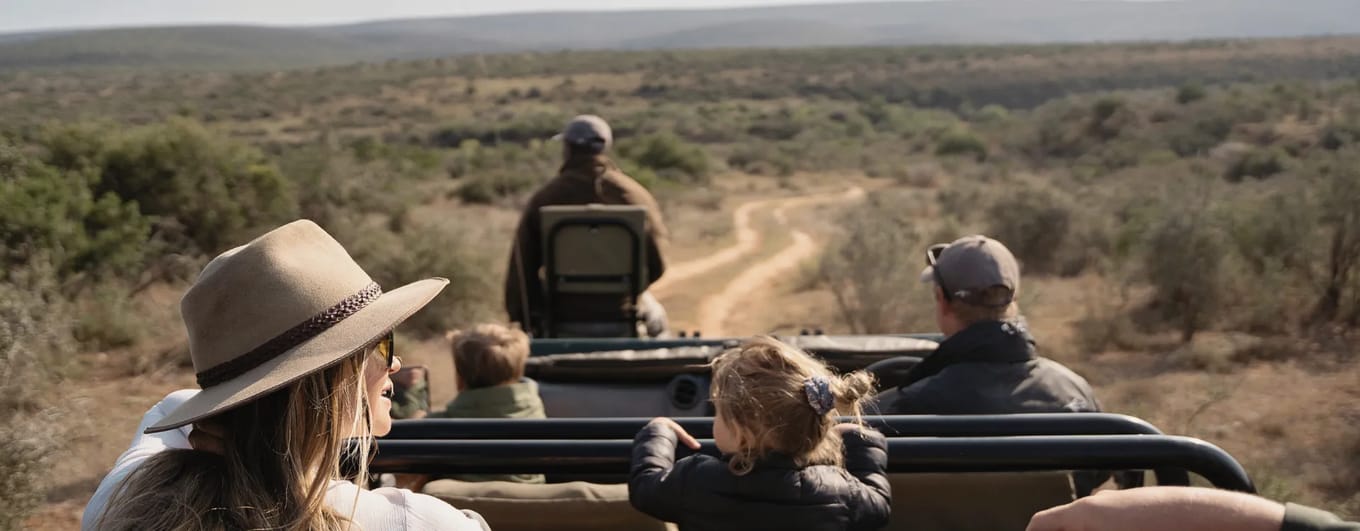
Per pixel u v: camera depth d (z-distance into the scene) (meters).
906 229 17.42
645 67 178.50
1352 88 58.56
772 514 2.11
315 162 19.20
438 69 181.38
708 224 27.05
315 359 1.36
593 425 2.42
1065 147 60.91
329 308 1.42
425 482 2.93
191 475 1.40
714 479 2.13
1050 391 3.21
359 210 18.58
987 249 3.31
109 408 7.68
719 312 14.28
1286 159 34.31
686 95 141.25
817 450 2.15
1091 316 10.98
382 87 149.88
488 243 17.23
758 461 2.13
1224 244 11.16
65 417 6.29
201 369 1.40
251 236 14.42
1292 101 56.41
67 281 9.68
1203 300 10.49
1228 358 9.54
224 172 14.70
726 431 2.17
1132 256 12.99
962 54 166.25
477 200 31.69
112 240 10.82
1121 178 36.28
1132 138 55.12
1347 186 10.82
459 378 3.66
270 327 1.39
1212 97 61.62
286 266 1.42
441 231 13.56
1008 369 3.19
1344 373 8.96
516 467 2.31
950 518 2.59
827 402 2.09
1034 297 11.78
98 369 8.83
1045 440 2.21
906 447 2.25
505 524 2.39
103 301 9.73
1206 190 12.45
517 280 6.55
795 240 23.48
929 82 141.00
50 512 5.79
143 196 13.62
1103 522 1.28
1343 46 136.88
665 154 49.41
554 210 5.97
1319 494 6.37
